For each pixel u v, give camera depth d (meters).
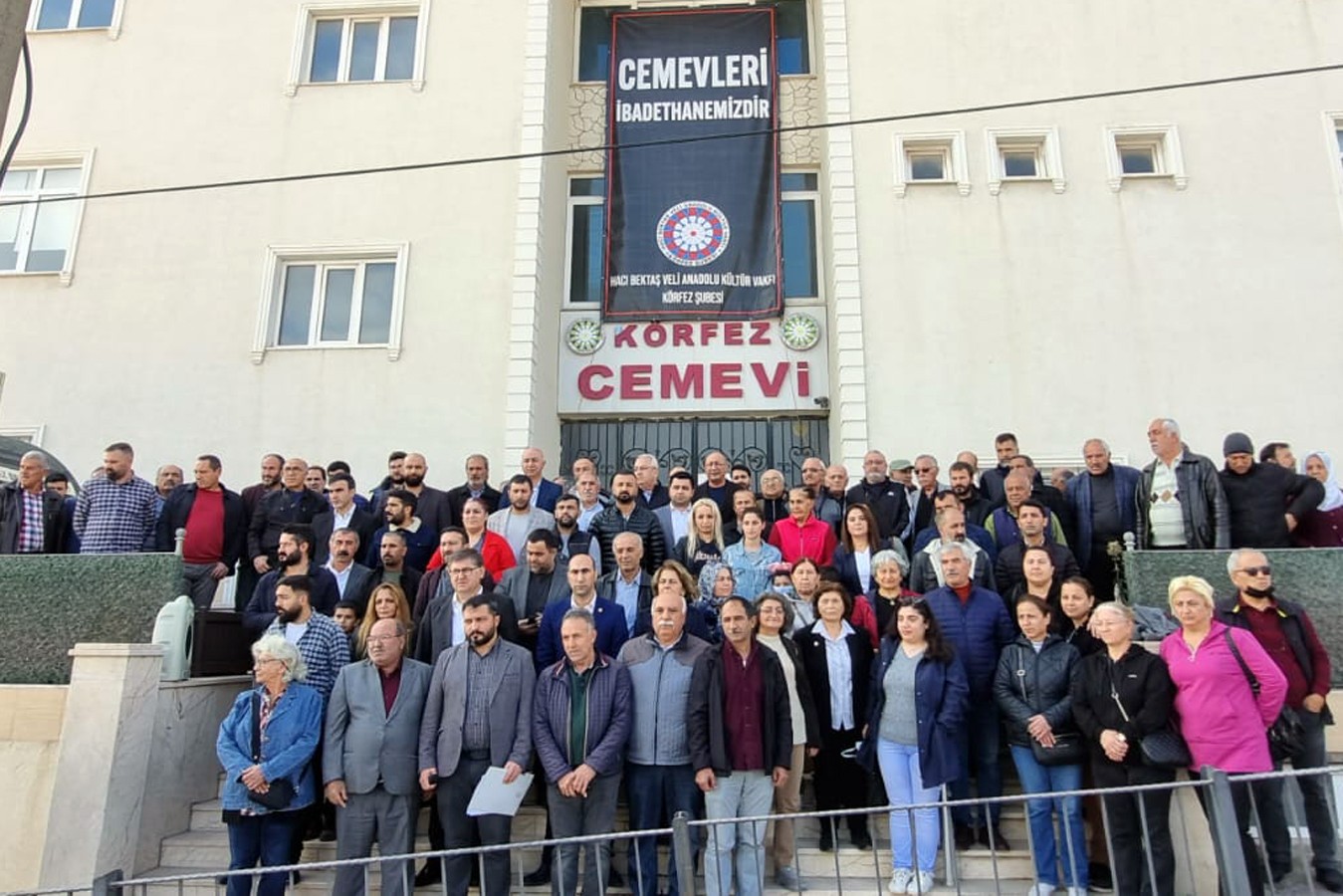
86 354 11.54
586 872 4.89
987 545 6.73
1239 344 10.70
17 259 12.02
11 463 8.69
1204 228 11.09
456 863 5.01
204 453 11.16
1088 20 11.95
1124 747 4.75
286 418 11.25
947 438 10.74
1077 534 7.35
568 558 6.65
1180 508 6.75
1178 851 4.71
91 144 12.28
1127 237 11.16
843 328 11.14
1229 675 4.64
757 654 5.23
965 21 12.11
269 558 7.84
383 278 11.90
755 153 12.72
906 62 12.04
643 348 12.45
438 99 12.29
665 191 12.62
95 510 7.52
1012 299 11.11
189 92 12.45
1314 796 4.43
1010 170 11.87
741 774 5.04
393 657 5.34
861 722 5.71
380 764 5.16
